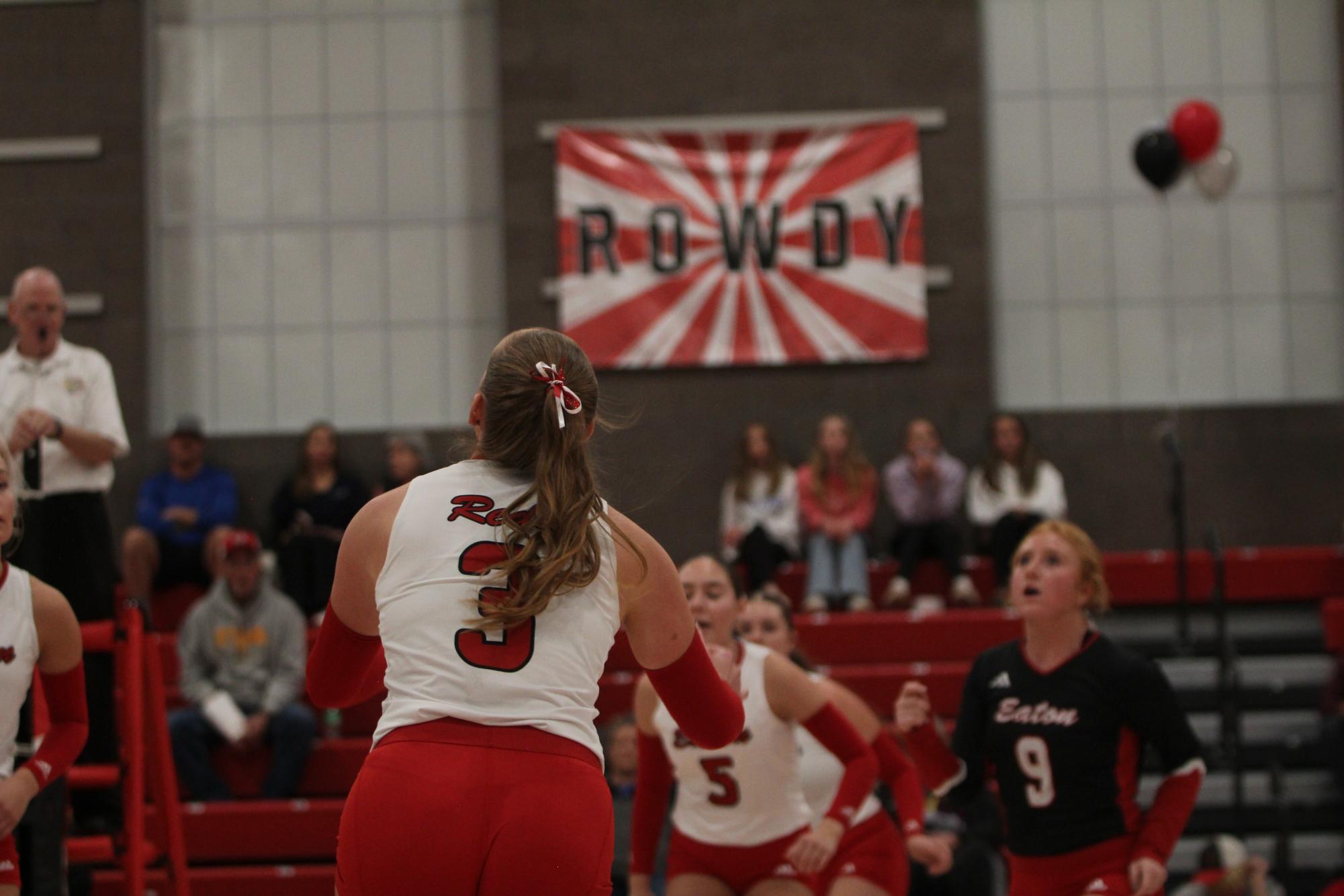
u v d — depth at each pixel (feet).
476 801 22.52
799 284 105.09
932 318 104.78
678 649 25.72
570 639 24.08
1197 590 94.58
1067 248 108.37
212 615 76.79
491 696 23.18
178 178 110.01
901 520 95.66
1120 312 107.76
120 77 107.76
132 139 107.45
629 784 64.85
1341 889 62.75
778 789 44.14
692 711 26.17
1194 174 93.56
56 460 52.08
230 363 108.99
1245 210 107.76
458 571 23.98
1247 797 79.41
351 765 75.72
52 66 107.86
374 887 22.40
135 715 44.80
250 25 110.83
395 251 109.70
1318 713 83.10
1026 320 107.96
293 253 109.70
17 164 107.45
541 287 105.91
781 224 105.50
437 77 110.32
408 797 22.54
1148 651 89.40
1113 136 108.78
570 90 106.83
